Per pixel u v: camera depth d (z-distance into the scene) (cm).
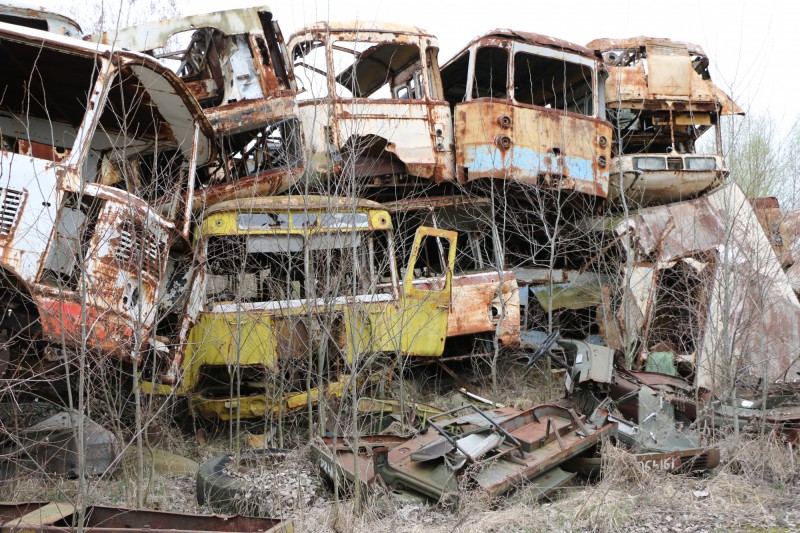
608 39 1460
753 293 1015
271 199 835
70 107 929
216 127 1014
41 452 621
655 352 1074
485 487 584
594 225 1242
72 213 693
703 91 1430
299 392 786
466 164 1162
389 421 799
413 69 1254
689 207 1280
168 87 782
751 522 573
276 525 441
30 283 611
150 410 618
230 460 658
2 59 775
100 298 639
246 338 724
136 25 1005
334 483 584
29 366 617
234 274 814
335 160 1062
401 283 880
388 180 1148
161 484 645
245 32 1046
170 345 718
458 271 1160
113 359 662
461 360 1036
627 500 609
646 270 1138
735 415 740
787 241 1273
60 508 461
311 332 719
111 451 654
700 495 632
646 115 1456
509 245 1305
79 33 959
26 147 959
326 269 800
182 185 954
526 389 1025
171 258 839
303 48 1116
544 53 1246
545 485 640
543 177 1194
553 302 1193
